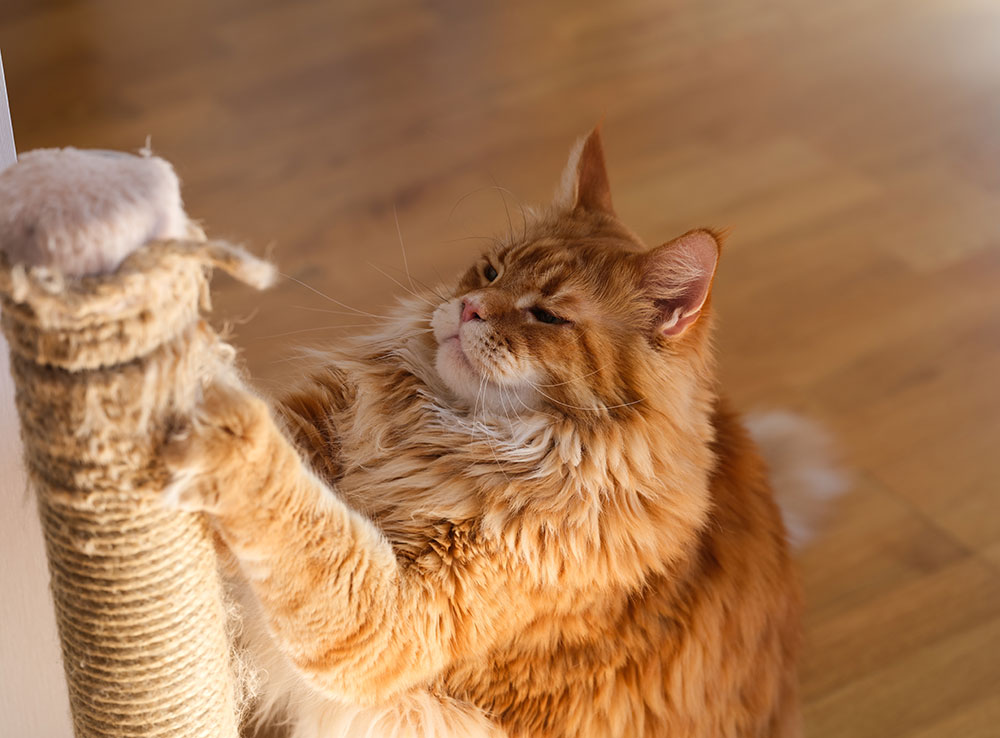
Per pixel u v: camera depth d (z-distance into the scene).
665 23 2.83
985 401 1.99
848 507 1.82
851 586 1.71
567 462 1.18
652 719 1.24
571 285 1.23
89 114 2.38
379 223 2.20
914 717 1.56
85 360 0.84
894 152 2.48
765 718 1.32
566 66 2.66
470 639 1.18
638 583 1.19
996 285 2.20
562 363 1.21
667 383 1.21
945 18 2.88
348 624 1.11
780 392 1.98
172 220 0.85
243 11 2.73
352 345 1.32
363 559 1.09
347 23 2.73
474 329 1.22
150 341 0.85
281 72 2.55
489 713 1.23
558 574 1.17
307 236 2.15
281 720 1.43
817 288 2.18
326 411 1.27
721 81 2.64
